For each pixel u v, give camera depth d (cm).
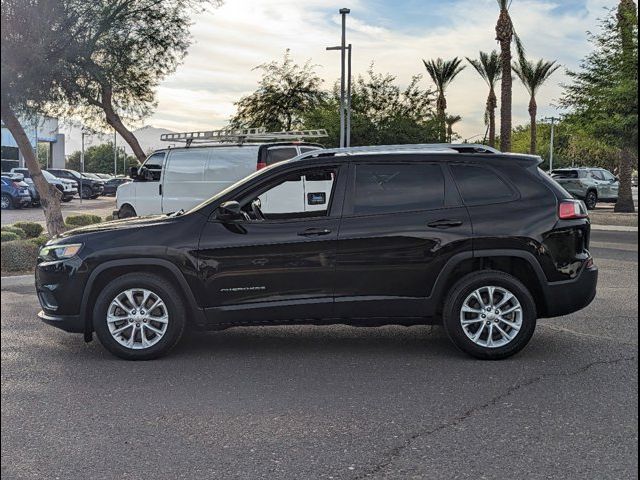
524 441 402
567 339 670
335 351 629
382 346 648
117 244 598
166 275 610
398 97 2992
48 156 5825
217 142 1552
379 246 594
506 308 593
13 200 3019
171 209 1467
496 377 539
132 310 598
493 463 370
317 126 2991
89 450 391
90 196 4172
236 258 594
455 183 609
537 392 498
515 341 587
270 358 604
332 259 595
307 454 385
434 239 593
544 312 613
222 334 702
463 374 549
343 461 375
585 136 2472
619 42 2252
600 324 739
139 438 411
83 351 633
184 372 559
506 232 593
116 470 363
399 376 544
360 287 597
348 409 464
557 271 596
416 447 394
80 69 1431
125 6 1486
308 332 711
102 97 1806
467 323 590
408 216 600
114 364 585
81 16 1319
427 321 610
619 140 2284
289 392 503
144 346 596
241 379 538
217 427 430
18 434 416
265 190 616
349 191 610
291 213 660
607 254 1445
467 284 587
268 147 1400
